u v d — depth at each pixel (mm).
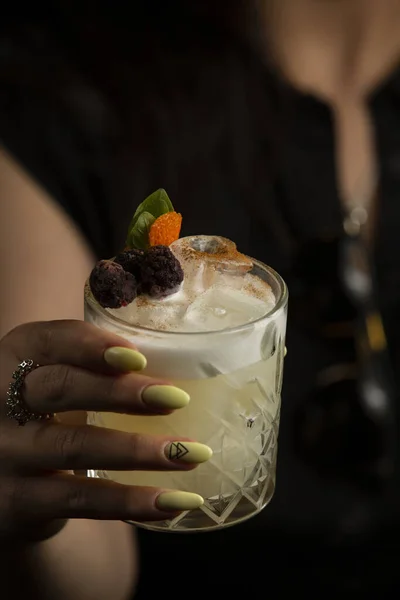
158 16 844
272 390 508
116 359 460
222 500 504
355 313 827
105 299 480
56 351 477
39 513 500
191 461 472
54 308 687
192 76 846
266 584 847
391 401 855
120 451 473
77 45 835
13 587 601
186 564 846
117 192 803
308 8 830
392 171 885
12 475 499
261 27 840
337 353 838
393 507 844
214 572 845
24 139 764
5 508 503
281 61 851
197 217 854
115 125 812
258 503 520
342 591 847
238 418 493
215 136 848
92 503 491
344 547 840
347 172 883
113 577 663
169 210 522
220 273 512
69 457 482
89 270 751
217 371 479
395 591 855
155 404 463
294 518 833
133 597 852
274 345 498
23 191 731
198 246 534
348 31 843
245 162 855
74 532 636
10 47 817
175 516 487
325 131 858
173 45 850
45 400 478
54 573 613
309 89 857
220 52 851
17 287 679
